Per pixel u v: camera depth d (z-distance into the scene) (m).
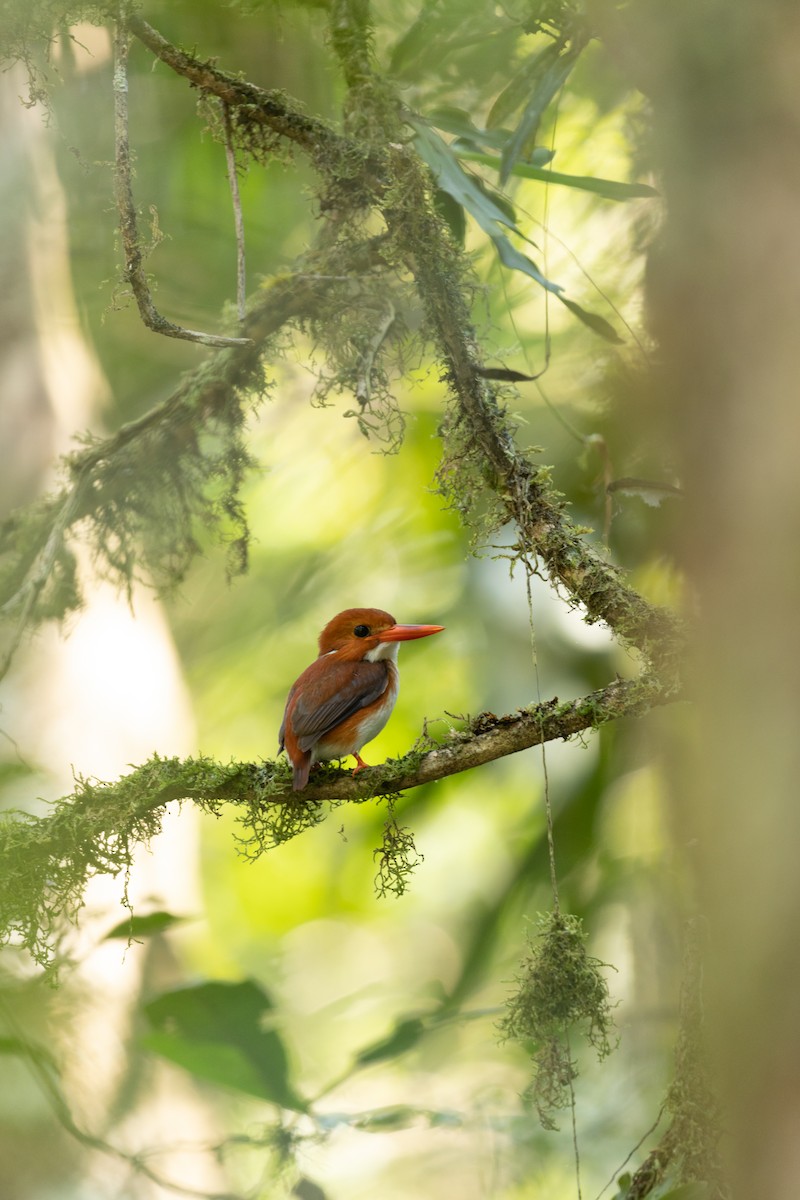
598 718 5.68
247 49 10.75
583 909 10.98
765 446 4.04
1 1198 10.33
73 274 13.20
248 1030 7.36
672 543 6.81
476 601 12.07
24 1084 10.41
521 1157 9.98
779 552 4.00
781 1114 3.92
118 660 12.59
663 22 4.64
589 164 10.27
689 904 5.95
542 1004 5.45
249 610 15.39
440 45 7.95
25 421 12.12
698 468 4.27
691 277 4.33
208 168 13.91
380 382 7.22
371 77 7.10
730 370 4.16
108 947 11.53
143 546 8.04
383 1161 11.23
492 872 14.28
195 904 13.20
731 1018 4.09
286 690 15.41
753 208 4.18
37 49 8.16
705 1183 5.47
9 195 12.38
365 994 11.81
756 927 3.99
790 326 4.05
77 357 12.80
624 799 11.15
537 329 11.37
